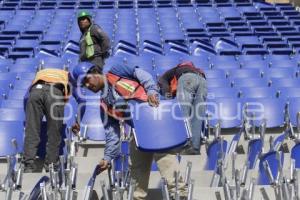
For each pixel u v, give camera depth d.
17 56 17.64
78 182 8.33
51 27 23.69
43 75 9.12
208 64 16.17
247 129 11.10
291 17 25.41
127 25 23.94
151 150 6.52
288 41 20.55
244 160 9.22
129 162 7.48
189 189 6.60
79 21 12.44
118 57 16.36
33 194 6.80
